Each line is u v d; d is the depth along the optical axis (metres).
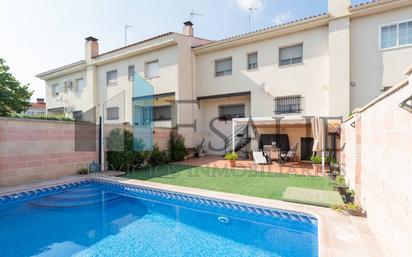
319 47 12.51
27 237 4.98
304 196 6.17
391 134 3.25
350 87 11.58
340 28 11.58
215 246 4.59
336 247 3.67
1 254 4.29
